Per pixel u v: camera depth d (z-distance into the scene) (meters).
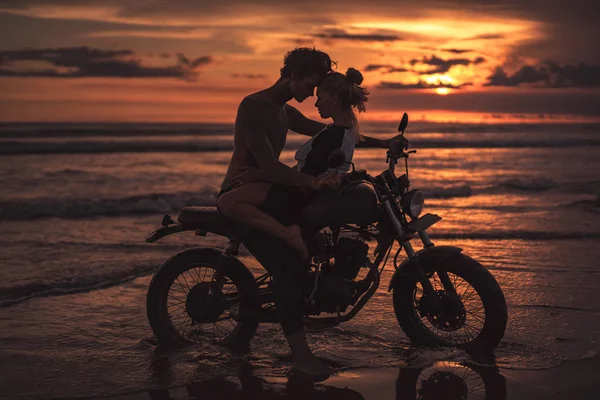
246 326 3.91
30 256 6.51
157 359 3.68
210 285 3.86
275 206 3.44
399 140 3.75
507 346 3.85
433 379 3.38
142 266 6.01
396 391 3.23
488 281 3.69
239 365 3.58
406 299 3.88
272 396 3.17
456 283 5.23
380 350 3.81
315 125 3.98
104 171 18.81
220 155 26.77
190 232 8.16
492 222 8.95
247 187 3.44
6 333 4.13
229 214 3.45
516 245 7.14
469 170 19.77
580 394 3.17
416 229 3.66
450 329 3.80
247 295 3.72
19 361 3.62
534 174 18.14
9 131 41.75
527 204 11.12
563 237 7.64
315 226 3.55
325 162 3.40
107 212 10.24
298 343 3.52
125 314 4.59
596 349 3.79
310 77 3.43
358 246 3.64
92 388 3.24
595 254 6.61
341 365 3.57
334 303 3.58
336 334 4.10
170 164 21.86
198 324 4.29
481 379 3.37
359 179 3.55
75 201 11.48
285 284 3.54
